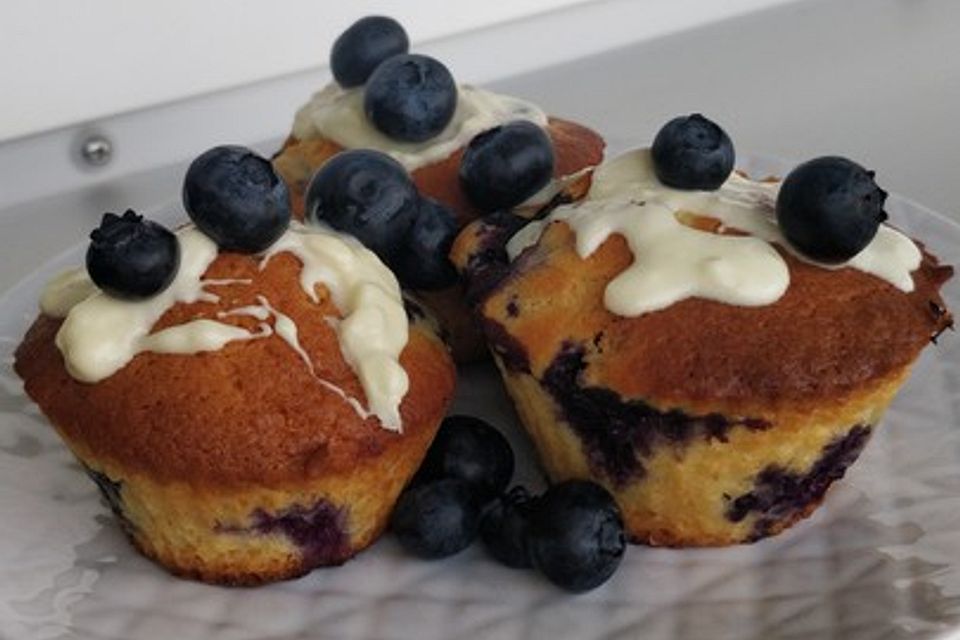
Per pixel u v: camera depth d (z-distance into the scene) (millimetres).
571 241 359
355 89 417
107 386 343
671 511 356
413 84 398
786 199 346
